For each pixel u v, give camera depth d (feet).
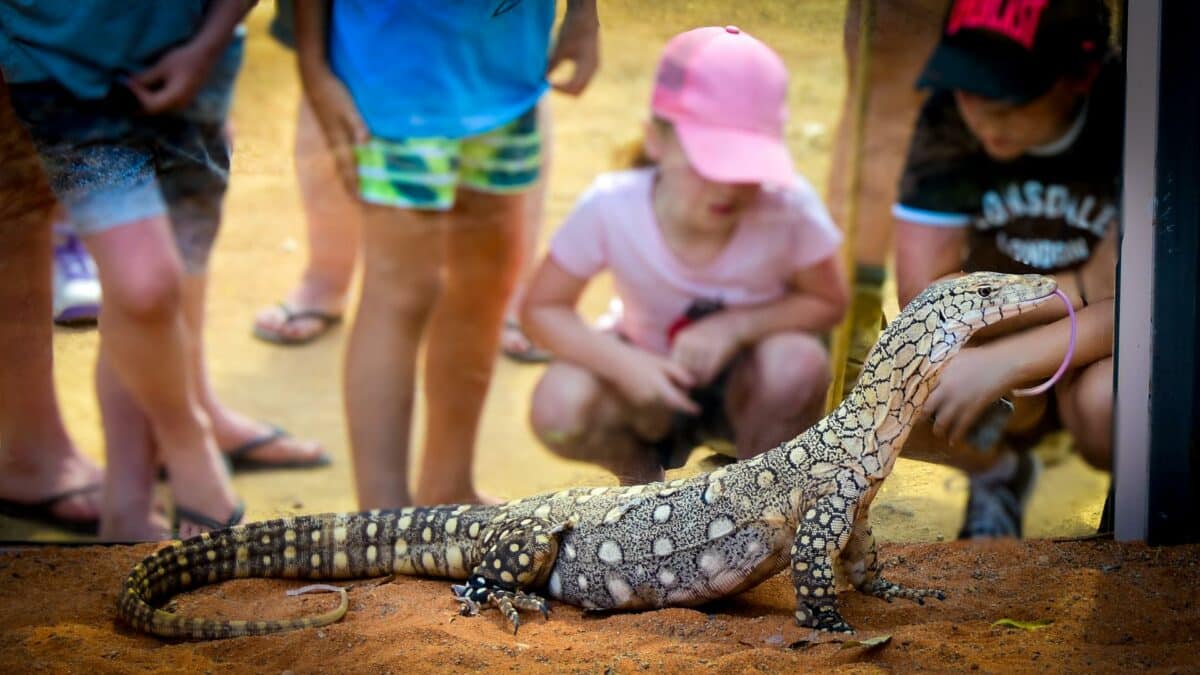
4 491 12.32
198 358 12.84
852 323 13.07
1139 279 11.70
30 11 11.98
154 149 12.35
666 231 13.07
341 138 12.98
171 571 11.53
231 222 13.58
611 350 13.04
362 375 12.86
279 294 13.89
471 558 11.53
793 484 11.07
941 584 11.50
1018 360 12.06
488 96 12.97
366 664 10.80
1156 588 11.33
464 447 13.01
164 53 12.23
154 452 12.48
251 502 12.78
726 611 11.30
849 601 11.32
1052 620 11.05
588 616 11.28
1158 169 11.62
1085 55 12.37
